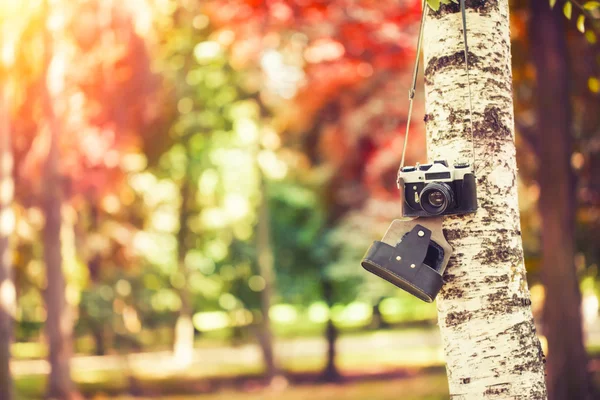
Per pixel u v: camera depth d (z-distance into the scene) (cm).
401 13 1145
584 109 1289
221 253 2888
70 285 2172
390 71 1409
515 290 296
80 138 1669
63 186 1767
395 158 1611
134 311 2789
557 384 1022
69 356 1839
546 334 1045
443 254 289
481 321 291
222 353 3616
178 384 2345
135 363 3078
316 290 2642
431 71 310
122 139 1717
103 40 1509
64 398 1809
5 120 1177
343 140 1727
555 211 1033
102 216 2169
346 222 2384
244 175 2678
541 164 1044
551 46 1020
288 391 2175
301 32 1340
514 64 1158
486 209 294
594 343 2442
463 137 299
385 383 2136
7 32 1179
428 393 1795
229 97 2297
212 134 2456
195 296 3111
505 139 302
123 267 2316
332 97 1552
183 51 1928
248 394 2134
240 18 1312
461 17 302
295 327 4422
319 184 2409
